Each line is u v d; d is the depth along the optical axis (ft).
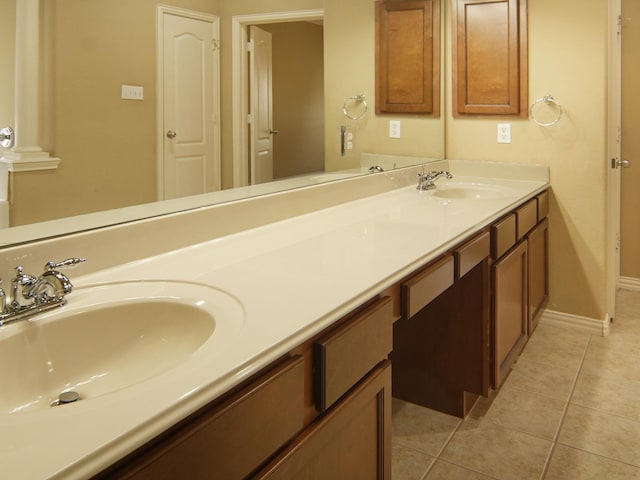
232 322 3.20
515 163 10.16
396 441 6.75
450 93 10.59
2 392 2.97
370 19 8.29
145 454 2.19
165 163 5.11
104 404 2.25
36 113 4.10
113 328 3.53
